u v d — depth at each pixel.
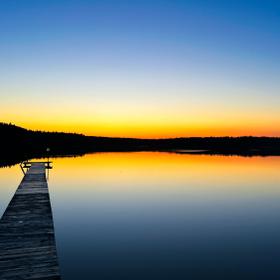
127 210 15.07
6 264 6.91
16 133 78.19
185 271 8.22
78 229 11.90
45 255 7.44
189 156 55.41
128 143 123.31
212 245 10.19
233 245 10.25
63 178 26.14
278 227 12.30
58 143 88.62
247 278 7.87
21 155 54.97
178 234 11.32
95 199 17.75
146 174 28.64
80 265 8.59
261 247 10.05
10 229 9.51
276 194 19.44
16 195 14.56
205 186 22.34
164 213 14.54
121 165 36.75
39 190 15.81
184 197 18.41
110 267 8.45
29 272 6.52
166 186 22.25
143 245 10.15
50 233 9.13
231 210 15.22
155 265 8.61
